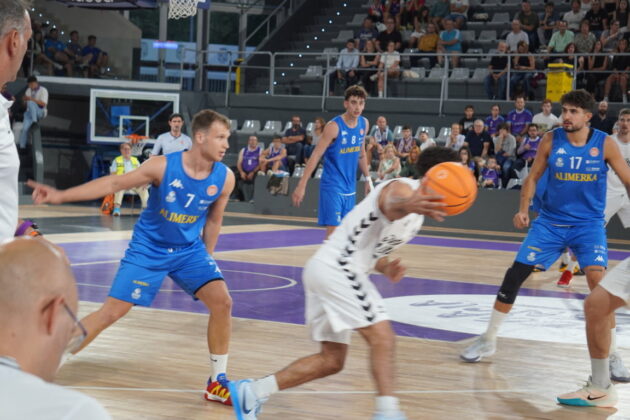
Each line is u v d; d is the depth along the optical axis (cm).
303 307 671
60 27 2047
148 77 1995
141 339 529
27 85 1841
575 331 600
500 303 495
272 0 2411
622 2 1709
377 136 1595
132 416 369
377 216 321
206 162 390
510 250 1174
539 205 548
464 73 1783
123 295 394
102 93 1859
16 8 212
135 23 2409
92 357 476
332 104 1811
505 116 1650
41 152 1759
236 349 511
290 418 375
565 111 473
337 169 738
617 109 1583
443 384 443
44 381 107
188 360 479
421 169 334
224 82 2267
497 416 387
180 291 727
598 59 1647
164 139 1420
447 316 647
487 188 1480
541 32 1772
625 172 475
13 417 100
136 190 1554
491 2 2000
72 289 113
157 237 396
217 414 378
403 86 1803
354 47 1908
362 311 325
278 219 1562
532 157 1483
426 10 1927
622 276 396
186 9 1638
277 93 1994
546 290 812
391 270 344
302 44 2100
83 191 361
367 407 396
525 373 474
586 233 484
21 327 108
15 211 235
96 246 1038
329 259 329
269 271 881
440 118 1720
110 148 1911
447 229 1498
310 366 347
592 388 411
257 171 1677
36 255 110
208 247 416
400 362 491
